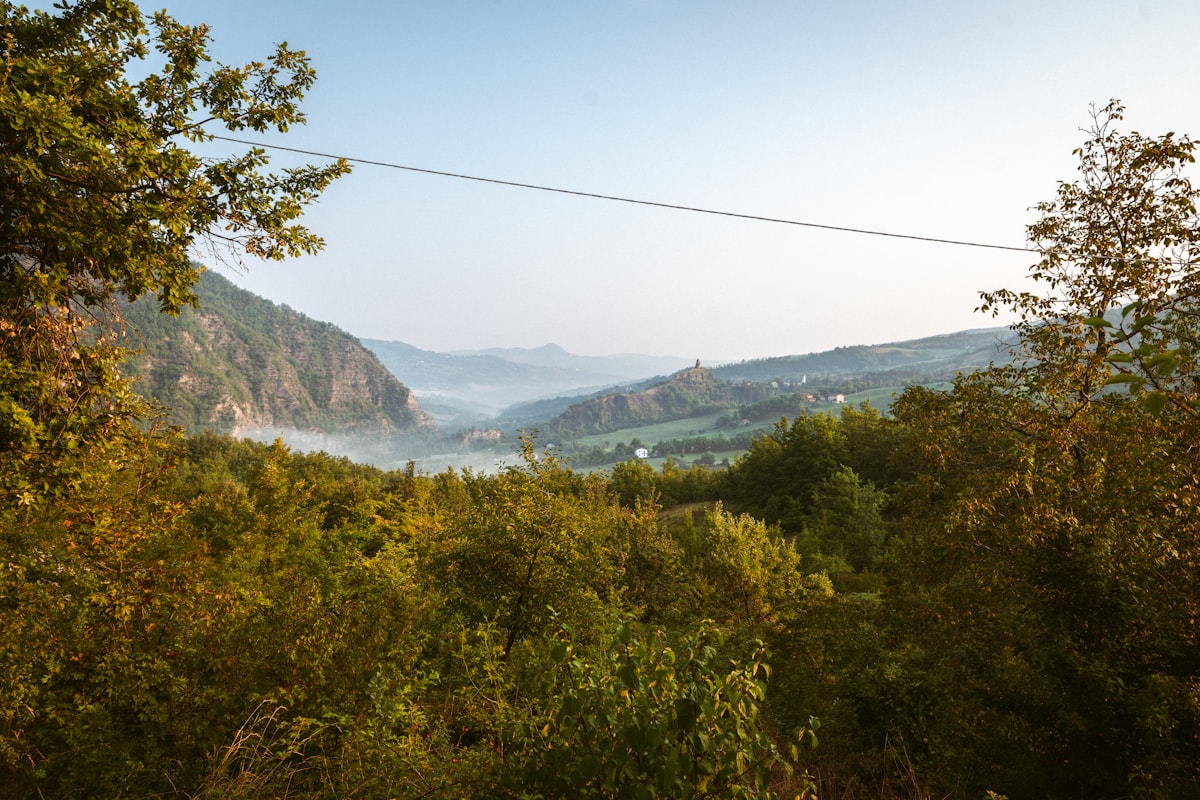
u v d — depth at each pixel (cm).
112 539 684
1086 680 612
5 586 589
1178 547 714
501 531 1021
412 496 3634
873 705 801
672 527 5728
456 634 884
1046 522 796
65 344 580
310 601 656
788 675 1007
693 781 315
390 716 544
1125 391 998
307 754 550
